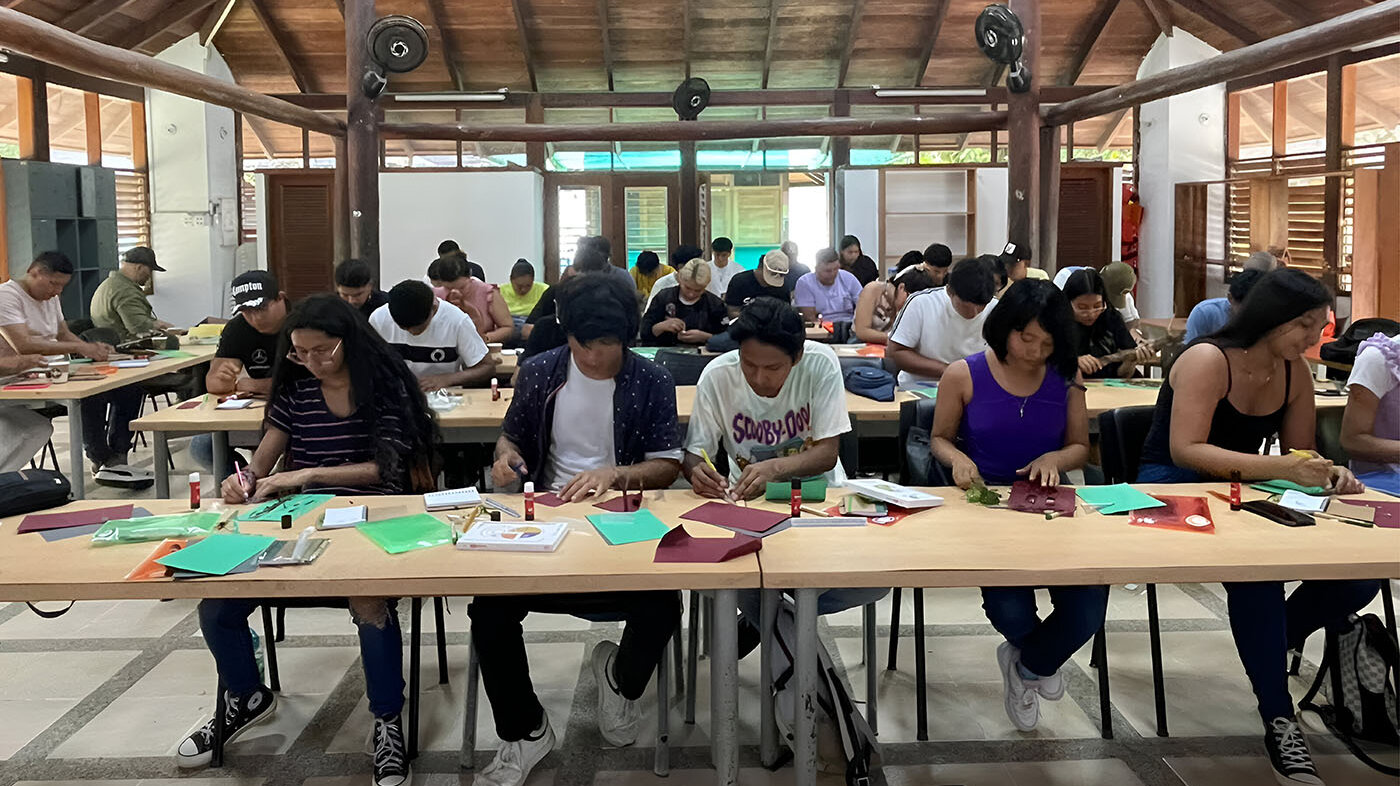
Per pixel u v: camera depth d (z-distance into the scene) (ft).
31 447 15.78
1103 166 38.32
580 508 8.77
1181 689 10.32
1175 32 36.40
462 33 36.32
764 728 8.68
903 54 37.99
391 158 39.58
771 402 9.62
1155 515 8.43
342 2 34.73
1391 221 28.76
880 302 19.35
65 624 12.25
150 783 8.68
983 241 36.94
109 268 33.58
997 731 9.49
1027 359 9.55
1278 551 7.46
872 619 9.44
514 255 36.63
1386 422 10.23
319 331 9.20
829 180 39.19
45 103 31.96
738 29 36.50
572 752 9.15
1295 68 33.45
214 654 8.90
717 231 39.37
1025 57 23.79
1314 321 9.09
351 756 9.11
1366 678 8.92
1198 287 37.73
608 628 12.10
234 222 38.96
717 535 8.03
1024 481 9.34
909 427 10.54
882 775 8.57
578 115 40.14
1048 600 13.02
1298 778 8.26
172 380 20.65
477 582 7.03
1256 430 9.68
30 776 8.77
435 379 14.97
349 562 7.34
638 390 9.52
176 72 17.87
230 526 8.28
